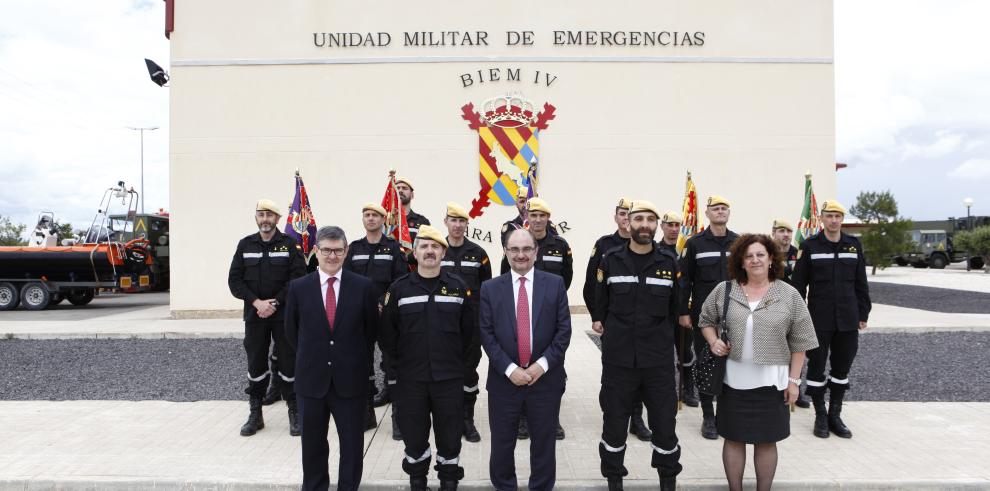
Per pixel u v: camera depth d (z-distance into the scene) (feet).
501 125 40.70
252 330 17.84
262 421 18.25
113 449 16.48
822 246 17.74
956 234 104.83
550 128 40.81
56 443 16.96
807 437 17.52
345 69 40.63
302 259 18.29
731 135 41.06
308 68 40.57
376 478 14.67
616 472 13.61
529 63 40.81
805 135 41.19
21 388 23.39
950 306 45.11
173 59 40.32
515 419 13.10
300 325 13.70
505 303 13.28
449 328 13.39
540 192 40.73
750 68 41.16
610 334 13.70
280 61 40.50
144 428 18.35
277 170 40.47
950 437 17.43
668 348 13.61
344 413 13.61
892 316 38.11
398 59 40.65
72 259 53.01
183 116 40.34
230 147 40.40
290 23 40.57
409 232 22.72
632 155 40.88
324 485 13.78
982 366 26.04
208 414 19.88
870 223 85.66
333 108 40.63
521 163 40.57
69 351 30.25
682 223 21.20
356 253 18.67
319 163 40.57
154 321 38.91
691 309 18.52
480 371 25.68
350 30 40.63
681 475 14.74
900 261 120.06
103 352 29.96
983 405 20.58
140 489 14.26
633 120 40.91
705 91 41.06
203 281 40.27
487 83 40.70
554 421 13.15
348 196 40.63
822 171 41.19
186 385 23.80
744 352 13.06
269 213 17.92
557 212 40.75
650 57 40.88
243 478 14.49
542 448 13.06
